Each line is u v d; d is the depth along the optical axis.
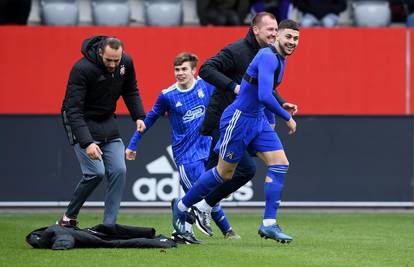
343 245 26.20
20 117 38.75
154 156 38.66
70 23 41.31
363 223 34.03
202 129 27.20
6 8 40.44
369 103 39.25
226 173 24.73
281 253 23.67
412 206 39.31
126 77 26.88
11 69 38.78
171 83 39.09
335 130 39.22
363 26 41.59
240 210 38.78
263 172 38.59
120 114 38.59
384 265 21.89
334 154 39.22
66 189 38.81
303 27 39.47
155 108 28.72
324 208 39.75
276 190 24.73
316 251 24.39
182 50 39.03
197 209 26.34
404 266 21.77
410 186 39.31
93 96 25.88
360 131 39.25
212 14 40.88
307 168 39.12
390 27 40.81
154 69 39.03
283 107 25.05
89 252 23.11
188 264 21.39
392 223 34.03
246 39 26.50
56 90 38.84
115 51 25.11
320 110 39.19
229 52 26.33
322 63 39.25
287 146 39.06
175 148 28.80
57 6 41.06
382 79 39.31
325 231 30.97
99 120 26.22
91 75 25.52
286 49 23.97
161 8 41.41
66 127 26.03
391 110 39.34
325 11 41.62
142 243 23.98
